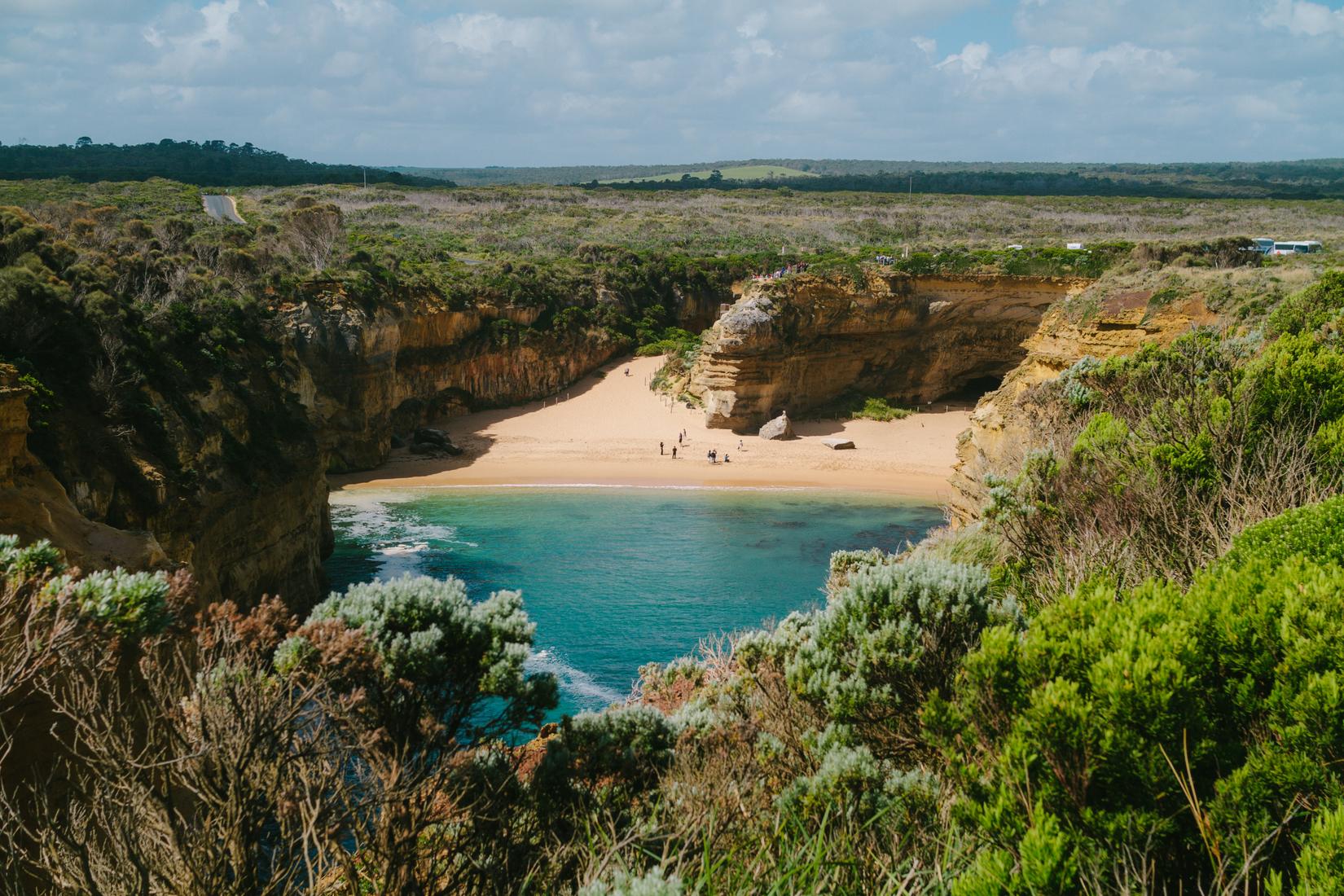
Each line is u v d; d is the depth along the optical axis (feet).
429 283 224.12
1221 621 15.83
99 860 16.07
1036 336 171.63
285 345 176.45
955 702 20.07
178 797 19.86
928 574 27.02
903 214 426.10
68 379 84.74
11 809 17.94
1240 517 30.66
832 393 241.35
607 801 22.66
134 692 19.65
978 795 16.31
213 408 110.22
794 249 332.19
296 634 19.36
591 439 218.38
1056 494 38.93
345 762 18.97
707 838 16.90
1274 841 13.52
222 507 99.96
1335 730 13.56
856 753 21.59
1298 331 63.26
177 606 19.25
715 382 225.56
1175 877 14.37
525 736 42.65
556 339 247.29
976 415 137.08
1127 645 15.23
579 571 126.82
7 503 60.49
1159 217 417.49
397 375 215.51
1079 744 14.62
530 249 322.14
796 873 16.61
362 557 134.82
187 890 15.43
